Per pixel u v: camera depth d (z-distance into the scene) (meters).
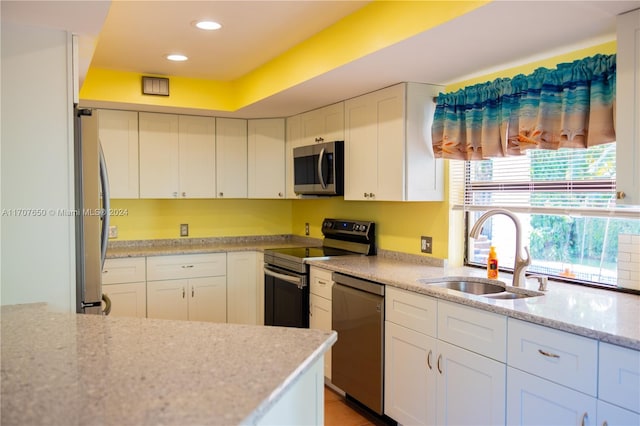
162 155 4.39
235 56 3.46
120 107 4.11
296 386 1.43
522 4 1.84
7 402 1.05
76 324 1.67
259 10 2.61
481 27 2.10
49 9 1.93
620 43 1.93
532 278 2.79
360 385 3.06
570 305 2.14
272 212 5.21
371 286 2.96
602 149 2.49
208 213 4.93
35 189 2.12
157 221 4.70
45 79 2.12
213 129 4.59
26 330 1.59
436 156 3.16
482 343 2.22
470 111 2.97
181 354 1.37
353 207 4.20
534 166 2.83
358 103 3.54
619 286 2.43
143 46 3.24
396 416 2.77
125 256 4.04
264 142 4.65
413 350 2.64
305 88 3.30
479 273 2.99
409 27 2.23
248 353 1.38
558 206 2.71
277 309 4.07
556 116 2.48
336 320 3.29
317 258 3.67
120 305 4.04
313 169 4.00
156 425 0.96
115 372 1.23
